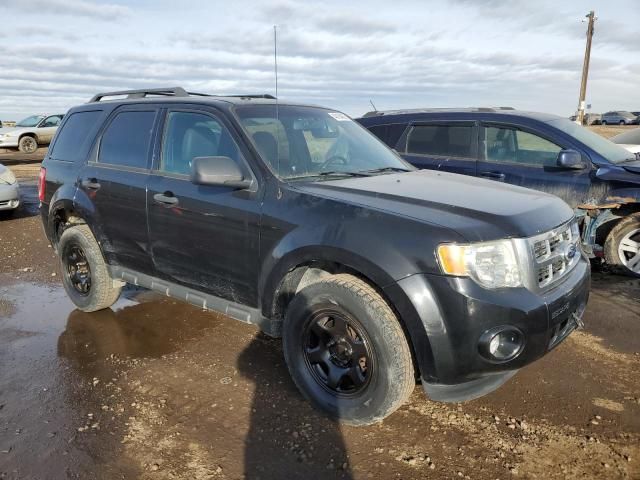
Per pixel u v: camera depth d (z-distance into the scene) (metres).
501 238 2.72
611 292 5.32
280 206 3.22
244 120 3.66
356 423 3.02
